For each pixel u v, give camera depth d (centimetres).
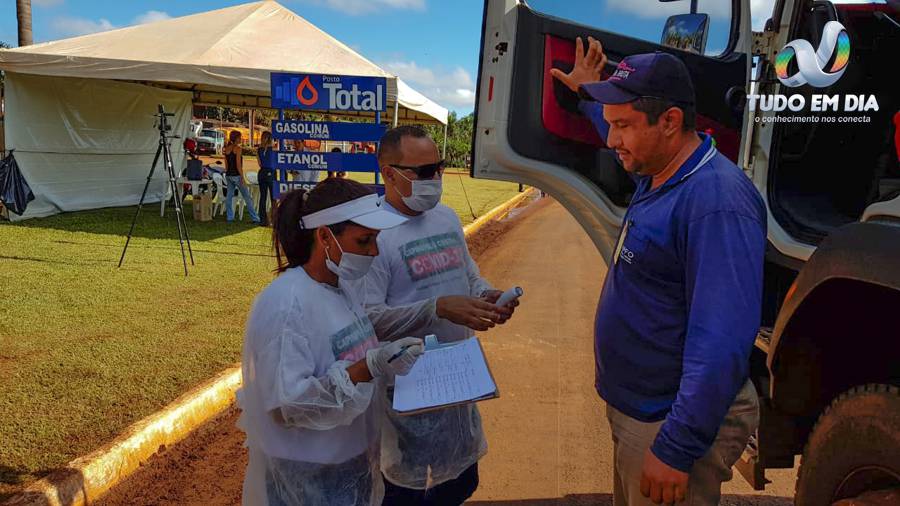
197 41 1070
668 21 302
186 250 869
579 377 504
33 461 323
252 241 962
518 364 530
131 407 388
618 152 191
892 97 295
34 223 1032
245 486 186
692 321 171
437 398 191
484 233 1312
